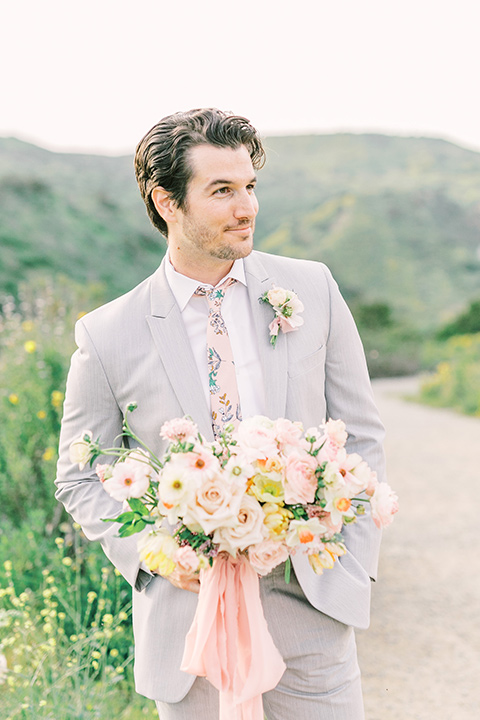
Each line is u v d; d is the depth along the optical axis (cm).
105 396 194
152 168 186
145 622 191
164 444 189
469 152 6906
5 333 619
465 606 436
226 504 151
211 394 190
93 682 292
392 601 445
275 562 159
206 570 170
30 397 475
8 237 2994
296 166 6456
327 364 203
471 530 575
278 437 159
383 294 4638
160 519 162
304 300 199
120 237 3509
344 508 154
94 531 193
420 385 1706
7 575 324
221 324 193
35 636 303
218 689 174
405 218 5294
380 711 330
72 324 576
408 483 730
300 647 189
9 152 4941
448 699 339
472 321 3306
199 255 189
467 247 5175
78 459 164
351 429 201
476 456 862
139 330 192
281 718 193
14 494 433
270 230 5559
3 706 270
